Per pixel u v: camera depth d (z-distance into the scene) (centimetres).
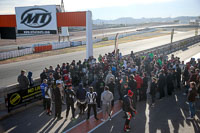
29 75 1083
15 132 676
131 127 713
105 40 4866
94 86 992
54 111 870
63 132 676
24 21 1817
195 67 1279
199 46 3622
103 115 768
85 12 1577
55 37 5753
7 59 2334
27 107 908
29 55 2653
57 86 766
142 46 3734
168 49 2927
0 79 1462
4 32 2030
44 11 1712
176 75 1177
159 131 683
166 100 1009
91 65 1293
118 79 1044
